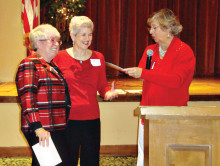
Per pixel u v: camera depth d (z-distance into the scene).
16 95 3.06
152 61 2.01
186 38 6.73
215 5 6.62
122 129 3.14
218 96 3.12
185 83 1.90
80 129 1.98
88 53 2.08
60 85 1.70
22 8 4.11
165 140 1.10
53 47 1.73
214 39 6.72
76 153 2.01
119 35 6.25
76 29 1.96
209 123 1.09
